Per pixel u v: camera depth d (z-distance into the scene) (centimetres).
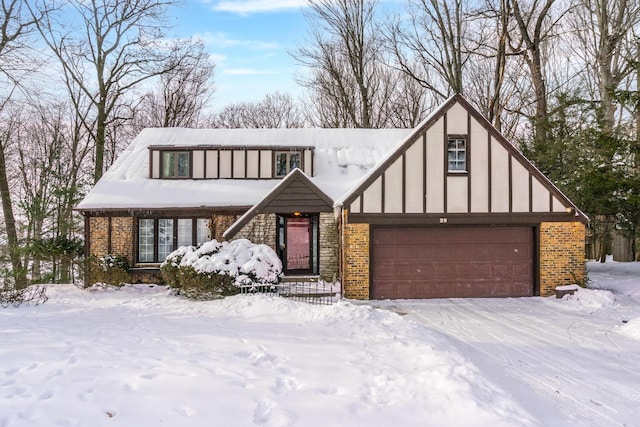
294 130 2180
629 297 1386
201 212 1764
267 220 1614
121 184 1839
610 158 1586
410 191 1406
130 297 1462
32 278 2069
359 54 2936
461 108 1422
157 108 3528
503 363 767
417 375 621
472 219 1410
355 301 1367
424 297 1418
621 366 759
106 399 482
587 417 551
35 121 2620
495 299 1396
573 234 1426
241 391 530
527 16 2322
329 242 1623
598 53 2241
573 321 1094
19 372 565
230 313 1092
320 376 611
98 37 2495
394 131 2214
